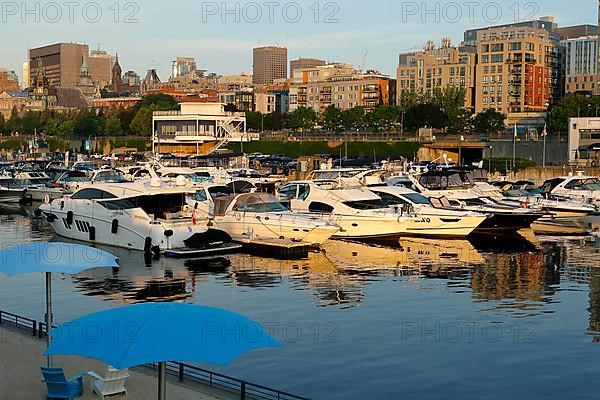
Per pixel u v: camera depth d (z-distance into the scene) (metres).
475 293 32.56
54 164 105.81
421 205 50.31
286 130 168.00
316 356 23.20
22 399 16.89
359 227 48.56
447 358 23.08
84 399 16.91
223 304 30.33
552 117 137.25
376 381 21.05
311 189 50.75
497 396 19.95
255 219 44.47
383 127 153.75
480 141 116.56
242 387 17.59
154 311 13.38
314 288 33.53
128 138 167.62
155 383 18.12
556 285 34.34
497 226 50.78
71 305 30.05
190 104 139.62
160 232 41.78
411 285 34.31
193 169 72.88
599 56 173.50
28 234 51.69
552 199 60.56
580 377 21.44
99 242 45.72
